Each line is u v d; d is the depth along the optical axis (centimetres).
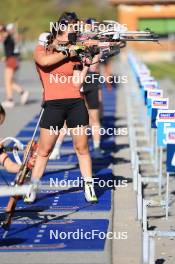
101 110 3734
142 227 1845
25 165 1758
